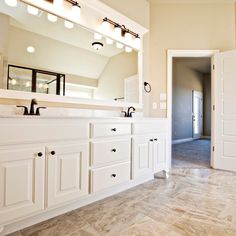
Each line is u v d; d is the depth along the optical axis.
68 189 1.52
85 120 1.64
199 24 3.21
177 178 2.56
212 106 3.20
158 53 3.18
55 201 1.44
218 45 3.20
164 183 2.36
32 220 1.42
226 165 2.98
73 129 1.56
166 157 2.56
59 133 1.47
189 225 1.42
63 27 2.09
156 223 1.44
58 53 2.06
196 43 3.20
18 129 1.26
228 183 2.37
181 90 6.38
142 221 1.47
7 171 1.22
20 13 1.83
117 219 1.50
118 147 1.93
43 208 1.38
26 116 1.29
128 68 2.71
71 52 2.16
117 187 2.06
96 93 2.34
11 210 1.23
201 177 2.62
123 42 2.63
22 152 1.28
